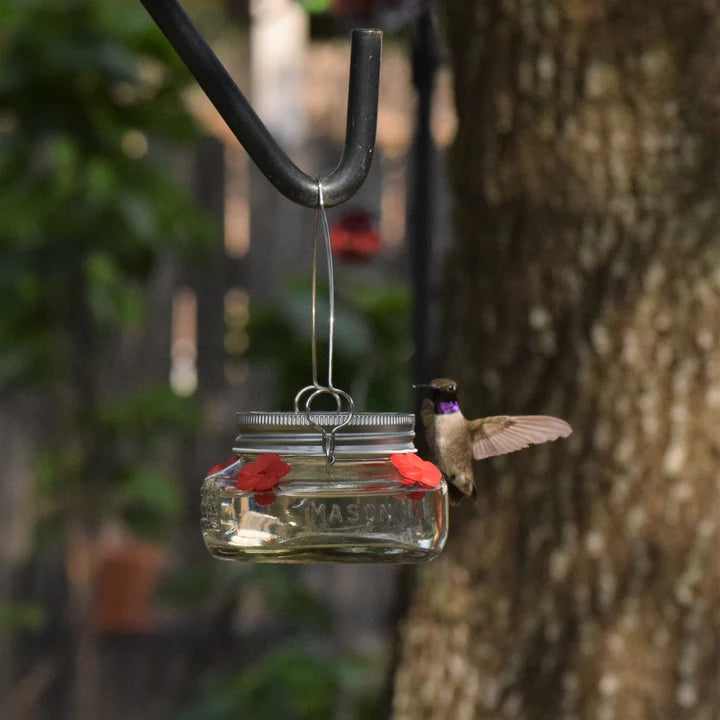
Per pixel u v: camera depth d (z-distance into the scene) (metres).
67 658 12.43
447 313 7.10
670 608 6.42
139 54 9.80
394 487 3.94
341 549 3.89
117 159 10.07
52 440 12.68
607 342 6.52
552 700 6.55
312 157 14.12
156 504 11.30
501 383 6.74
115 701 12.67
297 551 3.89
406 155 13.87
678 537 6.42
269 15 13.63
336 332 10.70
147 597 13.05
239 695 9.20
